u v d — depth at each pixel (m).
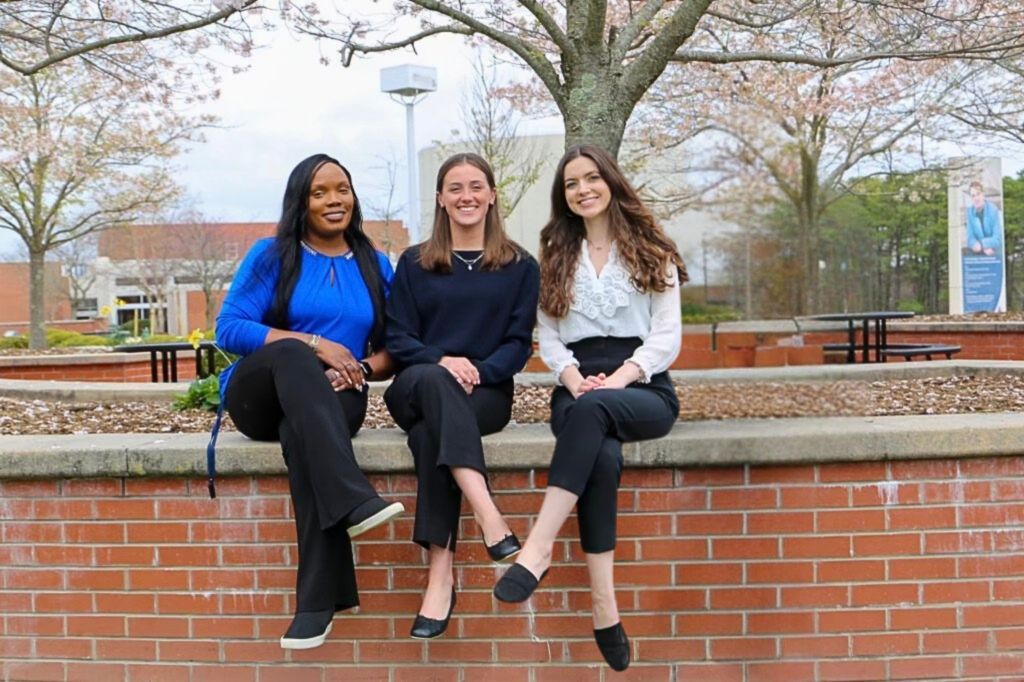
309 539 2.75
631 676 3.05
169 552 3.10
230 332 3.10
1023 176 19.91
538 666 3.06
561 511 2.68
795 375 2.56
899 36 6.01
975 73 10.89
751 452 2.86
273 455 3.00
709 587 3.02
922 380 5.66
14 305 43.09
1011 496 2.98
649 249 2.97
